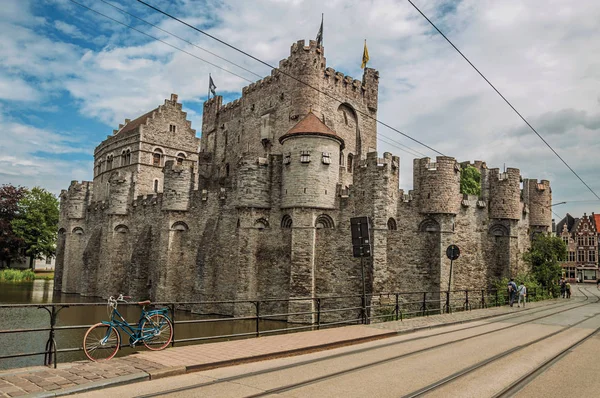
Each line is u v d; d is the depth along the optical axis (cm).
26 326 3509
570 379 1216
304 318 3691
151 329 1522
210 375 1228
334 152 3947
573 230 11075
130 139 7212
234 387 1104
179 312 4562
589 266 10738
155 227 5303
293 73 5103
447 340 1833
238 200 4131
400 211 3888
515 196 4256
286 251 3962
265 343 1662
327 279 3788
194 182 4962
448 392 1083
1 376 1132
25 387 1041
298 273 3756
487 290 3753
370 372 1274
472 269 4075
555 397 1054
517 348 1652
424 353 1557
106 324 1409
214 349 1531
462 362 1406
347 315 3653
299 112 4969
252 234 4044
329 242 3831
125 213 5869
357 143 5581
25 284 7569
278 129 5247
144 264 5259
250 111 5806
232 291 4225
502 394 1071
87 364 1277
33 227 9112
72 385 1062
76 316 4050
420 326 2175
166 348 1539
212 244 4472
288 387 1109
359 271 3678
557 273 4828
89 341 2272
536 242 4794
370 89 5794
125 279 5684
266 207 4078
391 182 3794
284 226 4019
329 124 5128
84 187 6894
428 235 3916
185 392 1055
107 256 5838
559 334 2036
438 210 3850
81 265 6550
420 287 3828
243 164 4125
